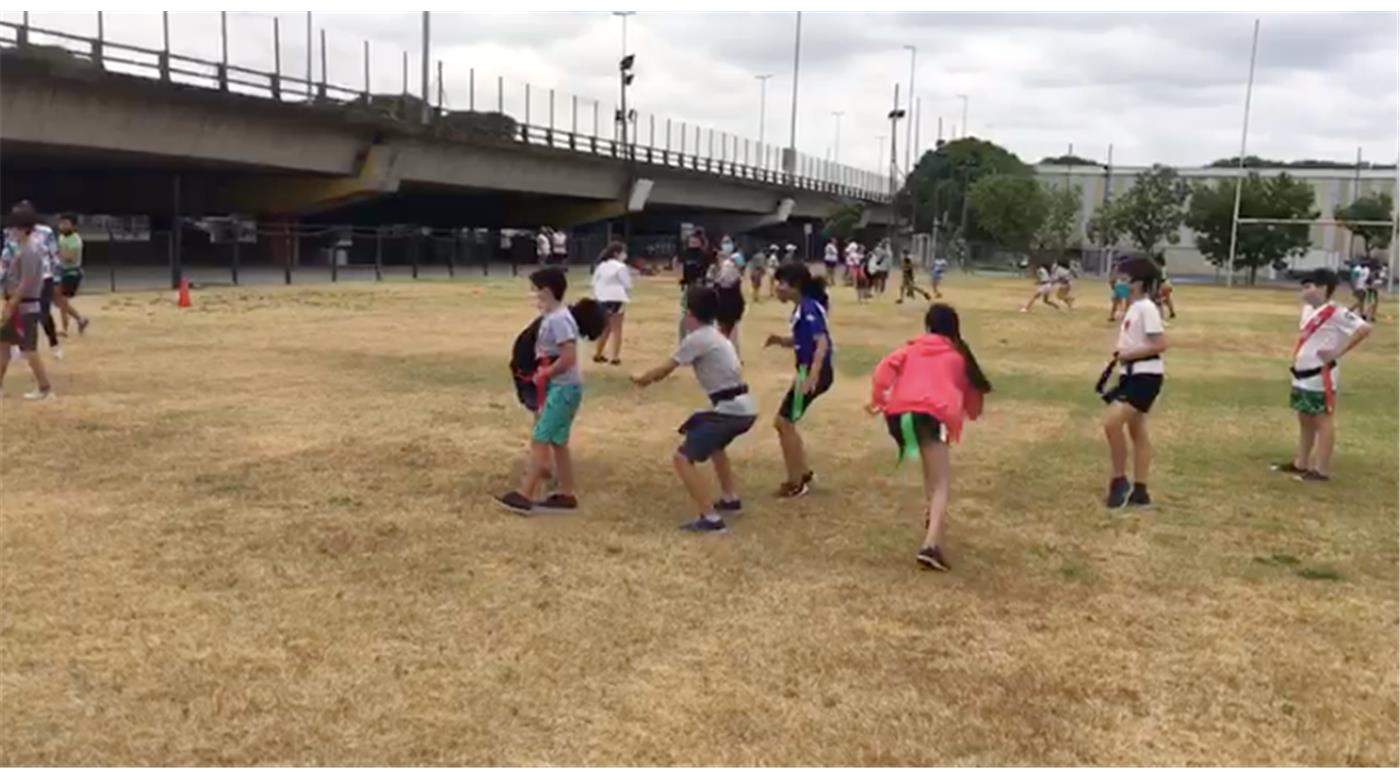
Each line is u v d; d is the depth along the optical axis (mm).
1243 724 4977
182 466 9086
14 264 11664
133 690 5000
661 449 10289
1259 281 69812
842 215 91062
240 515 7707
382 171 44156
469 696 5043
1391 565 7328
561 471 8070
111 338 17719
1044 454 10625
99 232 48875
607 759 4512
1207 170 84750
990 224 77062
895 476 9477
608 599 6281
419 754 4516
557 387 7785
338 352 16812
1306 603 6555
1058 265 42625
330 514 7793
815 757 4570
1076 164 100188
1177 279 71562
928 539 6984
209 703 4902
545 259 46188
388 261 46031
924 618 6133
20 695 4922
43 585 6250
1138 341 8422
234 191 46281
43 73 30078
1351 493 9297
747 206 79750
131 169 43469
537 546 7195
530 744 4621
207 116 36250
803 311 8492
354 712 4859
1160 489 9273
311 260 45594
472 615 5988
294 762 4422
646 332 21969
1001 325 27156
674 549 7227
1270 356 21094
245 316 22406
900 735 4785
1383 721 5031
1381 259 69812
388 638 5652
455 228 66375
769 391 14297
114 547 6941
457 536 7363
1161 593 6676
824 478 9336
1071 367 17953
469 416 11602
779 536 7602
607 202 63344
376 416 11500
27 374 13555
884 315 28828
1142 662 5625
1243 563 7297
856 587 6617
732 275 17672
